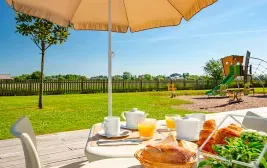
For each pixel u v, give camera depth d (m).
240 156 0.73
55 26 8.50
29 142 1.17
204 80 23.92
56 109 8.26
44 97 13.22
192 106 10.33
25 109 8.23
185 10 2.29
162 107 9.20
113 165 1.10
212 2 2.01
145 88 20.52
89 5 2.51
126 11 2.60
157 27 2.60
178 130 1.57
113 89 18.70
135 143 1.46
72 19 2.56
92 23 2.66
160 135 1.71
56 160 3.33
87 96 13.98
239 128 1.05
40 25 8.16
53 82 16.09
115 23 2.69
